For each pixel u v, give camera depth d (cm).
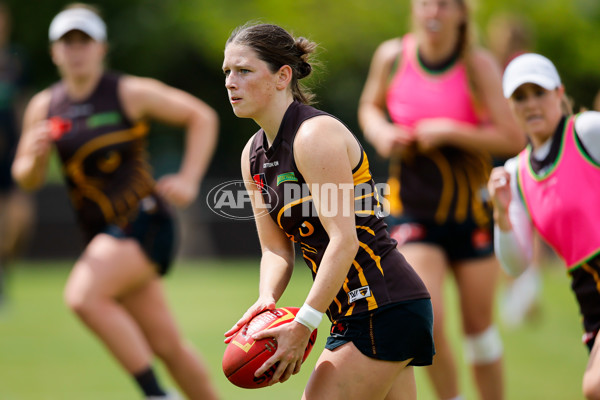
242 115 1306
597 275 1481
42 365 2559
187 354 1972
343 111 7262
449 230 2006
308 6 6988
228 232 6178
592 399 1400
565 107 1573
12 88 3731
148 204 2016
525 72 1524
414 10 2103
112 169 2022
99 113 2030
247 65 1287
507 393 2175
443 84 2078
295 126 1289
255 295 3838
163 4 6869
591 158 1488
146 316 1973
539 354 2705
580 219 1488
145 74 7038
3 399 2139
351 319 1312
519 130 2023
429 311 1341
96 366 2555
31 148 2044
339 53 7006
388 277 1316
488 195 2028
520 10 7219
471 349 1986
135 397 2180
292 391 2247
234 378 1319
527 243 1628
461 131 1986
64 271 5141
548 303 3816
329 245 1255
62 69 2077
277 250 1430
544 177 1529
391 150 2059
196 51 7062
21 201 3859
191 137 2109
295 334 1258
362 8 7056
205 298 3762
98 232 2052
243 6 7000
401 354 1308
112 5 6769
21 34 6525
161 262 2000
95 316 1869
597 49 7375
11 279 4631
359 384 1296
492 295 1998
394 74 2161
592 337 1507
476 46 2077
